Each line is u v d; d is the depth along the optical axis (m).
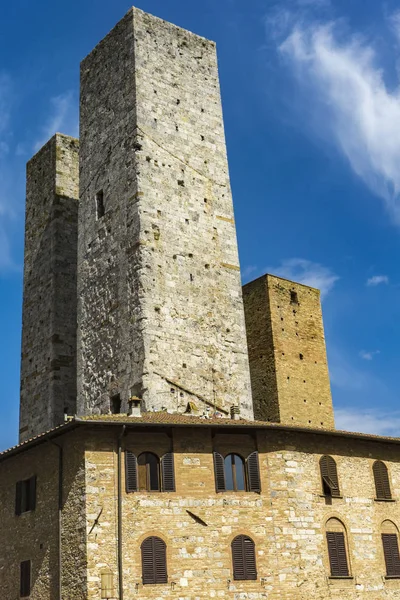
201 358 49.25
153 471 38.41
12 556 41.12
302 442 41.94
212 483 38.88
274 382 62.06
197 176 53.97
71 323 60.00
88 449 37.44
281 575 38.53
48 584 37.75
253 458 40.16
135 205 50.16
